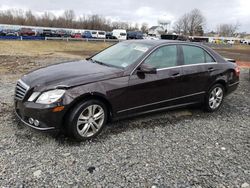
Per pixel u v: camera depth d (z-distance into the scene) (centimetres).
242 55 2845
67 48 3409
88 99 377
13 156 332
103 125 402
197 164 338
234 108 588
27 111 359
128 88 409
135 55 445
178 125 466
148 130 435
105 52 515
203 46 532
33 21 7706
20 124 425
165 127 453
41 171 305
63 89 357
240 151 381
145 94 433
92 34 5328
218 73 533
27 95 366
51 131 362
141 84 422
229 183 302
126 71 414
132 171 315
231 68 564
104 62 465
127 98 413
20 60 1405
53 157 336
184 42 500
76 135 371
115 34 5688
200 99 521
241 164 344
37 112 351
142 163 334
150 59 442
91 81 378
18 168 308
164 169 323
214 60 541
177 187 290
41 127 359
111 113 408
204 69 511
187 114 530
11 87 676
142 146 378
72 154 346
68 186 282
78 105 367
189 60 496
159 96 453
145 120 478
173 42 485
